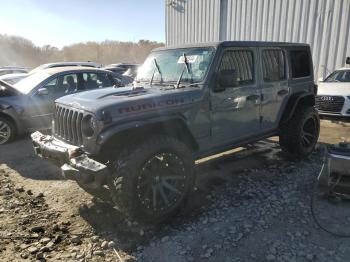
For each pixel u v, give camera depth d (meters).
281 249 2.87
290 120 5.14
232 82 3.67
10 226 3.32
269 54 4.63
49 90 7.03
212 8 13.95
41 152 3.62
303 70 5.36
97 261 2.77
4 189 4.27
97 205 3.76
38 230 3.23
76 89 7.32
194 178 3.60
